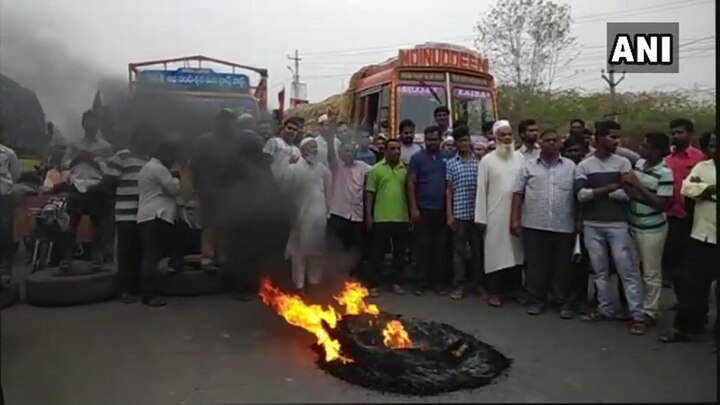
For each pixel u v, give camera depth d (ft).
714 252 15.60
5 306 19.65
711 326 17.15
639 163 17.69
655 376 13.42
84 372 13.89
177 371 14.01
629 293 17.15
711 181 15.55
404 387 12.70
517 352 15.28
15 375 13.75
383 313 17.10
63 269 21.12
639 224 17.20
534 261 19.33
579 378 13.32
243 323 17.78
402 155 24.41
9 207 21.24
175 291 21.15
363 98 36.11
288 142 22.49
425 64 32.55
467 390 12.71
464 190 21.03
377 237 22.02
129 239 20.35
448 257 21.97
